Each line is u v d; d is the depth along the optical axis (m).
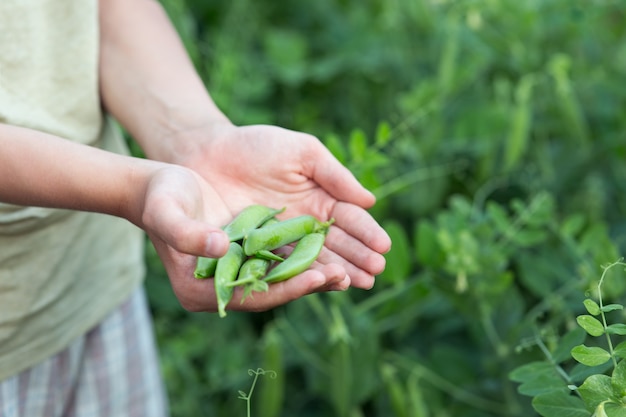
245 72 1.47
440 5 1.44
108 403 0.94
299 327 1.18
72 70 0.83
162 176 0.68
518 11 1.34
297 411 1.25
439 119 1.31
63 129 0.83
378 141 1.03
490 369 1.08
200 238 0.63
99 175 0.69
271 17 1.74
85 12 0.83
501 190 1.34
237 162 0.79
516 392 1.05
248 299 0.69
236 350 1.26
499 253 1.03
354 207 0.77
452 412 1.11
